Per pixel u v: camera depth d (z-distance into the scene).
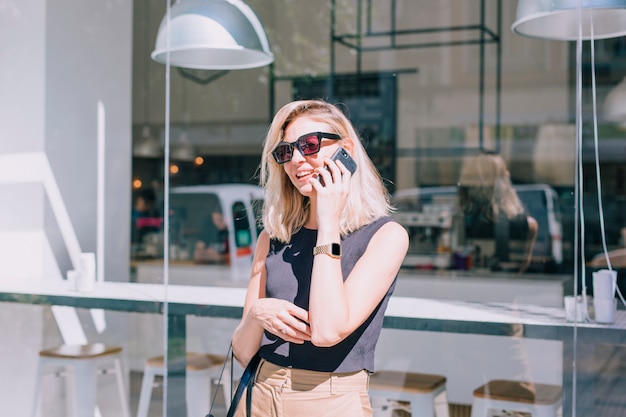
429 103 6.43
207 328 3.19
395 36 6.42
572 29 2.92
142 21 4.04
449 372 2.92
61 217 3.92
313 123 1.77
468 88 6.27
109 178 4.06
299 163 1.75
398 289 4.05
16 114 3.93
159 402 3.28
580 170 2.80
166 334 3.23
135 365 3.33
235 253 4.47
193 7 3.14
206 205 4.57
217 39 3.08
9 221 3.94
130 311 3.33
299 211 1.84
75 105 3.96
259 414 1.73
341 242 1.73
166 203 3.72
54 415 3.44
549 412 2.66
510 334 2.70
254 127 5.04
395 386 2.99
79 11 3.96
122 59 4.10
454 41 6.34
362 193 1.76
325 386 1.66
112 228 4.04
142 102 4.14
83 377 3.39
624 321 2.63
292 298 1.75
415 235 4.93
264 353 1.75
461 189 4.79
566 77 5.92
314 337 1.59
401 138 6.51
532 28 2.92
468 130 6.30
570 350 2.61
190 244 4.42
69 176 3.93
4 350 3.52
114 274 4.01
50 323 3.46
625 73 3.15
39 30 3.89
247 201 4.70
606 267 2.75
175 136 4.36
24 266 3.92
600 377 2.57
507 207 4.60
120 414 3.34
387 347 3.05
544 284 3.70
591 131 3.02
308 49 5.98
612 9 2.80
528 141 6.07
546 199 4.45
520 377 2.74
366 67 6.45
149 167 4.20
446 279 3.99
